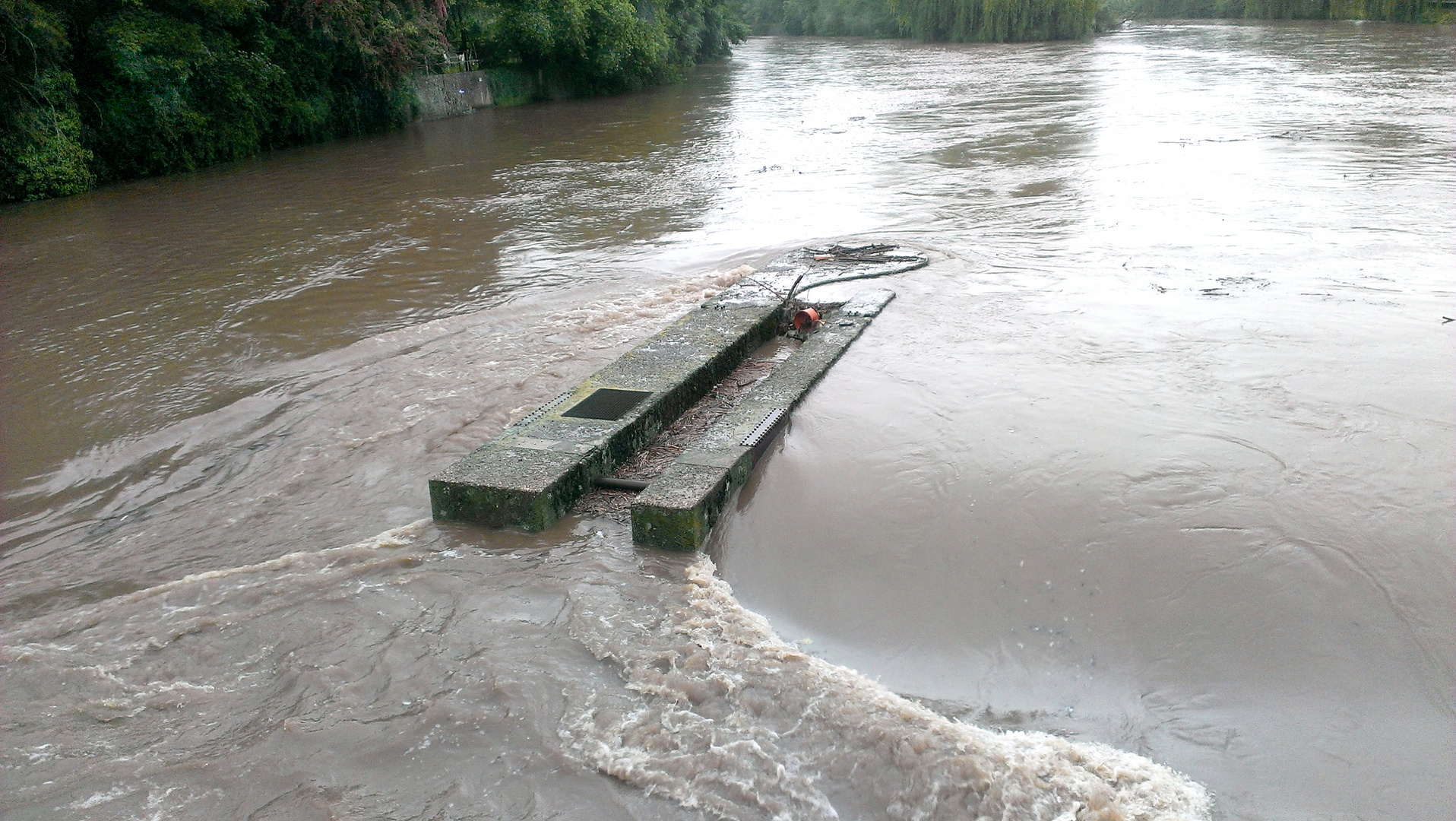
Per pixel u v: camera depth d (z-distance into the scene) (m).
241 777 3.99
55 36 17.44
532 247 12.27
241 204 16.17
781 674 4.45
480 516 5.73
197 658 4.76
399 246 12.62
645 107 29.52
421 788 3.88
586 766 3.96
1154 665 4.40
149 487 6.64
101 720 4.37
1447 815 3.58
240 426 7.46
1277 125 18.41
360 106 25.84
